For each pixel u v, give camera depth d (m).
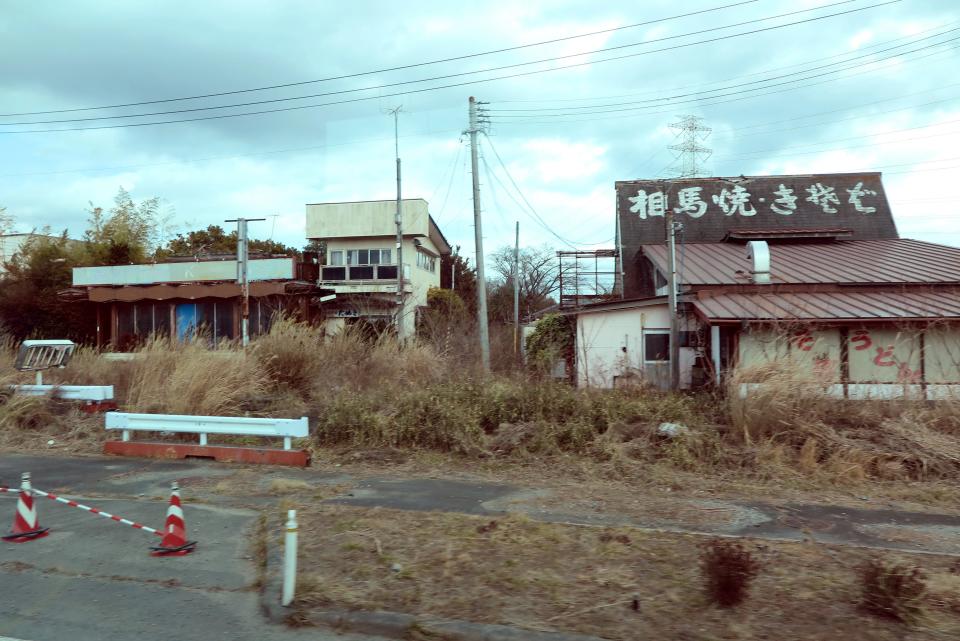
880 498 7.52
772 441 9.06
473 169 21.61
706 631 3.97
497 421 10.23
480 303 20.81
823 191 26.31
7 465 9.23
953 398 9.62
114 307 27.52
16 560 5.41
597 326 18.50
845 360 14.06
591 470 8.66
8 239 38.78
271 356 13.12
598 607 4.31
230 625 4.25
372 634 4.12
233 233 42.50
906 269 18.19
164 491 7.73
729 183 26.91
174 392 11.42
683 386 16.17
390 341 14.38
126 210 35.09
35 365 12.30
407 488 7.86
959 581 4.70
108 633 4.12
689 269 18.72
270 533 5.96
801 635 3.91
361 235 31.14
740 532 6.11
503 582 4.73
